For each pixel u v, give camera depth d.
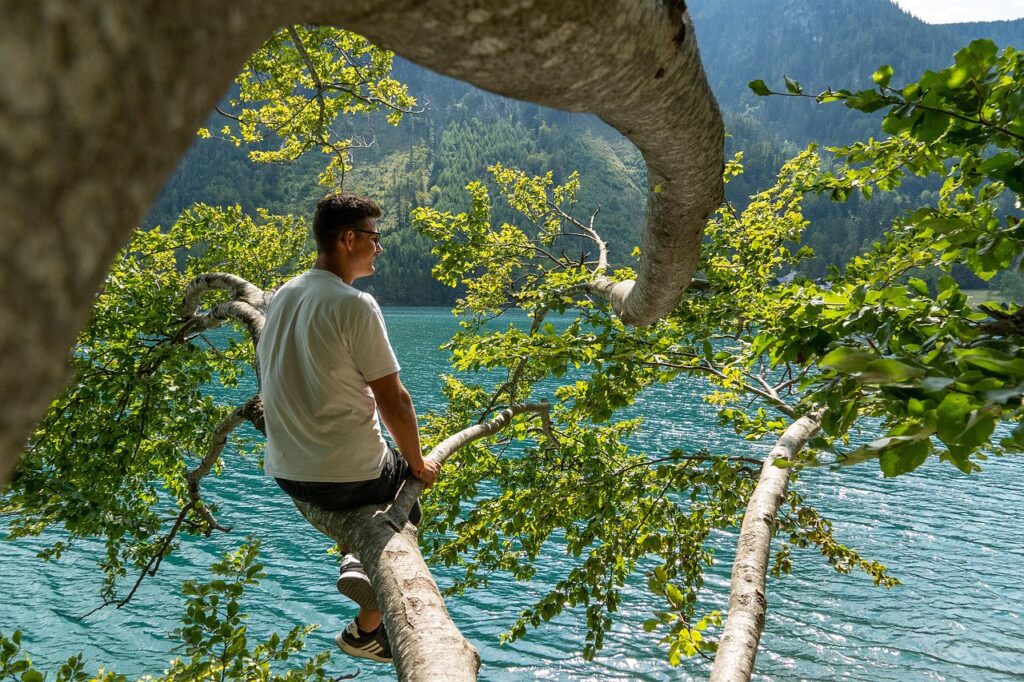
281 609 19.17
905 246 6.05
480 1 0.62
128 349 7.52
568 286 8.26
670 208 1.89
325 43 8.02
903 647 17.98
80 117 0.25
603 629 6.66
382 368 2.42
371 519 2.33
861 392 1.82
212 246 11.76
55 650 16.52
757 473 7.01
